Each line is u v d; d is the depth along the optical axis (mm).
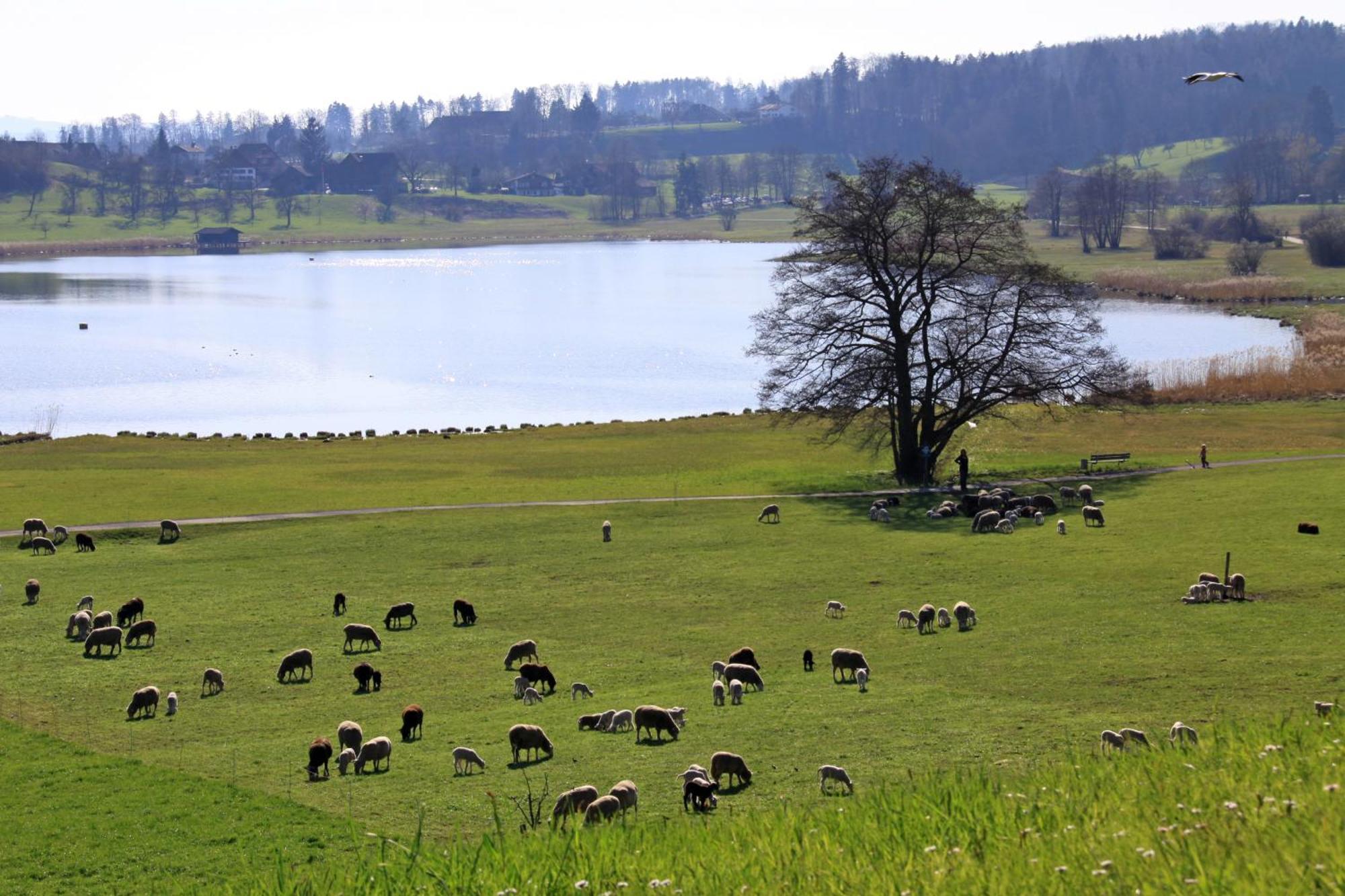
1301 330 168375
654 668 49344
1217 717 38156
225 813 34375
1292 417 112438
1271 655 45969
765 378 152000
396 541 73562
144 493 87188
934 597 58781
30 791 36625
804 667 48625
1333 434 103938
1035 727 38531
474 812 33312
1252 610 52938
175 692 47781
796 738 38906
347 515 79938
